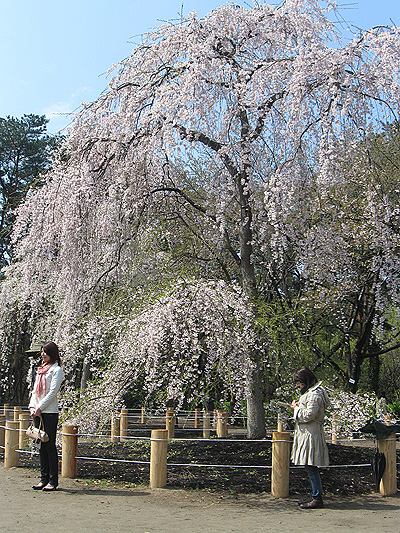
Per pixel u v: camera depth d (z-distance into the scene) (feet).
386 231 30.76
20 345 56.59
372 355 42.73
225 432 33.88
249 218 29.32
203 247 33.09
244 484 20.16
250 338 24.09
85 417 23.31
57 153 28.53
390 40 25.09
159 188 29.68
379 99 25.71
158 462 19.83
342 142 25.25
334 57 25.49
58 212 26.16
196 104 25.25
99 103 28.19
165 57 28.32
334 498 18.74
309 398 17.37
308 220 30.96
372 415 29.81
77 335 26.14
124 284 29.71
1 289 48.65
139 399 44.42
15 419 29.55
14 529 13.53
